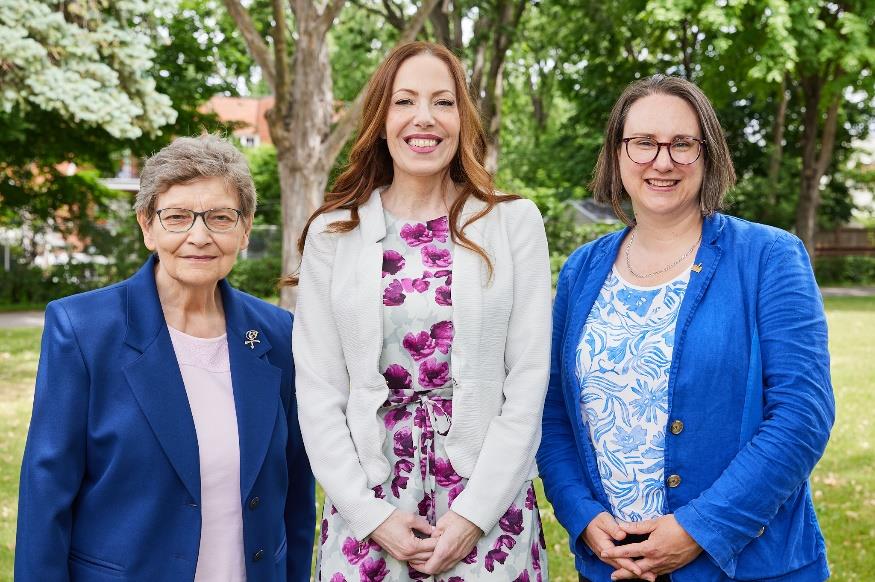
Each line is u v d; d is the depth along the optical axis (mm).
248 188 2123
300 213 11555
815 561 2158
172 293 2131
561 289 2479
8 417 7012
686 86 2230
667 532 2064
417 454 2164
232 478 2092
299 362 2242
